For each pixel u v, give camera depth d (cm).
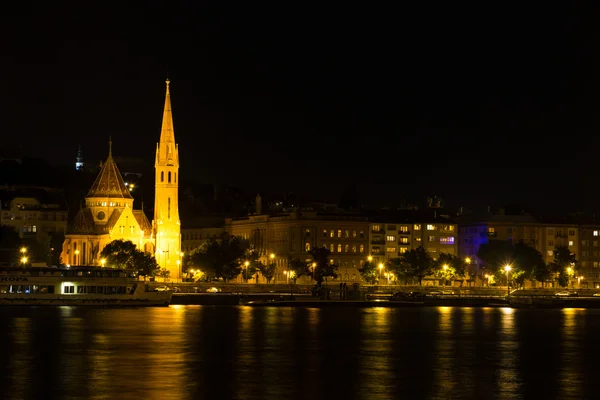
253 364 14025
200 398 11294
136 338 17050
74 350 15325
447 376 13225
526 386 12525
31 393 11519
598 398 11756
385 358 14975
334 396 11556
